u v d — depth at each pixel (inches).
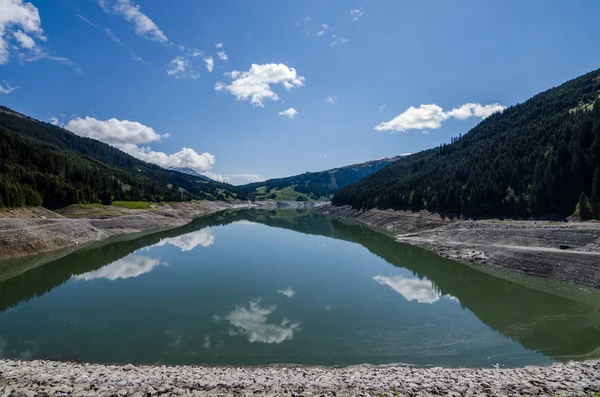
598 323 1004.6
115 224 3122.5
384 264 1833.2
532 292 1311.5
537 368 700.0
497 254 1797.5
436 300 1222.9
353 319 1030.4
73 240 2364.7
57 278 1503.4
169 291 1305.4
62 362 740.0
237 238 2851.9
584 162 2349.9
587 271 1380.4
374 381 596.7
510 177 2925.7
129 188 5221.5
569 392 517.0
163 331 929.5
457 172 3801.7
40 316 1041.5
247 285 1396.4
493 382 583.5
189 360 766.5
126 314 1061.8
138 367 701.9
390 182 5693.9
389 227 3622.0
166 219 4018.2
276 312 1083.9
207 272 1622.8
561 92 5807.1
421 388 549.3
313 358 787.4
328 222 4559.5
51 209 3284.9
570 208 2325.3
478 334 931.3
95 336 895.7
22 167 3609.7
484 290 1347.2
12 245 1888.5
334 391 534.9
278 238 2871.6
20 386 509.7
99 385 533.0
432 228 3024.1
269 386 562.6
